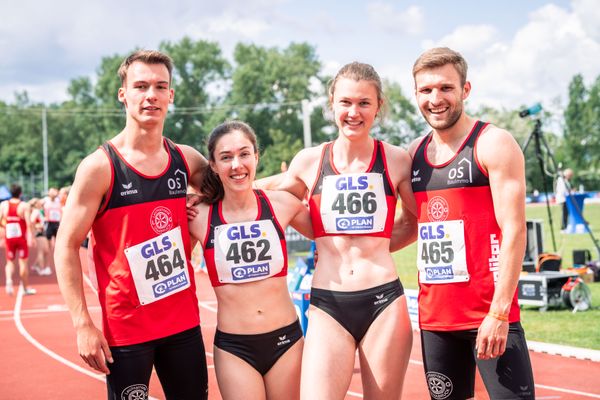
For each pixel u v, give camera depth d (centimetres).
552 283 964
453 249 356
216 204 390
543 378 654
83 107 8731
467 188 354
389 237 388
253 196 391
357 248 381
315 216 390
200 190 396
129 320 354
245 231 382
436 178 362
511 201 340
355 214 378
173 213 366
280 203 396
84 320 345
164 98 359
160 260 358
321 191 387
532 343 764
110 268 356
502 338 335
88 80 8744
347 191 380
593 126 7775
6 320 1075
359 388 641
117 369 354
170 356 367
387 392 374
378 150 386
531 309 979
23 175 9244
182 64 7412
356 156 386
